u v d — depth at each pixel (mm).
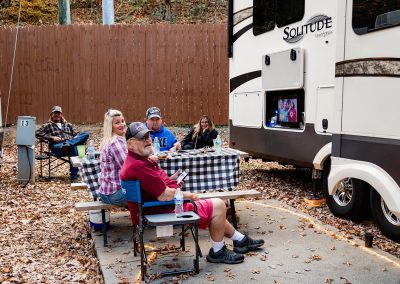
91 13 17469
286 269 3736
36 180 7887
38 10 17031
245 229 4816
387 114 4156
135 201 3691
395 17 4055
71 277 3943
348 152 4711
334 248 4199
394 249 4320
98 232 4895
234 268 3771
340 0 4773
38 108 11461
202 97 11469
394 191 4098
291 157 6367
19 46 11305
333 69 5414
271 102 7000
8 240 4902
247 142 7559
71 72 11367
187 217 3576
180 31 11281
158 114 5871
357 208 4965
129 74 11375
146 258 3756
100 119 11492
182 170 4879
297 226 4902
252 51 7246
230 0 7836
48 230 5250
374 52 4309
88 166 4883
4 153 10016
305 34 5918
